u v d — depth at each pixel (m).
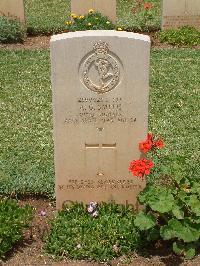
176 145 3.32
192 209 2.42
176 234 2.40
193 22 5.16
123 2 6.30
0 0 5.11
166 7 5.10
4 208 2.64
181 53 4.76
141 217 2.47
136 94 2.53
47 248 2.56
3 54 4.75
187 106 3.84
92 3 5.08
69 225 2.65
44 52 4.83
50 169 3.08
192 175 3.01
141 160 2.51
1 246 2.50
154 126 3.55
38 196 2.94
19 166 3.12
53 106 2.55
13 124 3.61
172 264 2.51
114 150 2.64
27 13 5.88
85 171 2.69
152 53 4.77
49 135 3.47
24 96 4.01
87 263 2.52
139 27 5.32
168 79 4.26
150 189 2.49
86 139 2.62
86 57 2.46
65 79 2.50
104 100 2.54
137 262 2.52
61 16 5.78
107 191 2.74
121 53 2.45
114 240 2.57
